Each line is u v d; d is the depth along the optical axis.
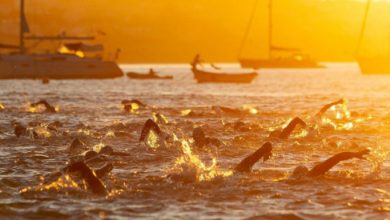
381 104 154.50
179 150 61.59
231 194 41.84
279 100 175.75
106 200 40.00
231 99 183.12
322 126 83.69
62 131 77.06
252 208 38.22
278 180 46.22
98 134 76.00
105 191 41.97
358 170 51.06
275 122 93.56
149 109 129.25
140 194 41.56
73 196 40.91
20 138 71.69
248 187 43.88
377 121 98.38
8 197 40.91
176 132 79.56
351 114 110.69
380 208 38.03
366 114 112.69
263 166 53.56
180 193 41.97
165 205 38.88
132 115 114.25
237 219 35.66
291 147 65.44
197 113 112.38
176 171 47.53
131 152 59.94
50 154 60.34
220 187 43.78
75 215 36.53
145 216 36.34
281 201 40.06
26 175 49.06
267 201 40.00
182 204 39.16
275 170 50.75
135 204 39.03
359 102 164.50
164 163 54.41
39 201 39.66
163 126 86.56
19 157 58.31
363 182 45.94
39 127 75.62
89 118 106.62
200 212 37.25
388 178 47.47
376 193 42.28
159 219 35.66
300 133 73.69
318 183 45.38
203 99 183.38
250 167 49.12
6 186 44.75
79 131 77.62
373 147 66.19
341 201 39.97
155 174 48.59
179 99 184.25
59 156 59.34
